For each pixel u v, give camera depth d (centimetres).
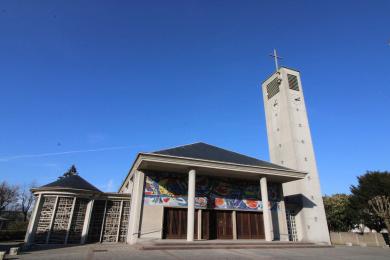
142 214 2031
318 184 3155
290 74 3697
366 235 3225
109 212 2316
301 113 3494
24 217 5997
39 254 1366
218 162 2116
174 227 2116
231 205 2352
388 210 2806
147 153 1930
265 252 1608
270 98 3806
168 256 1311
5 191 5759
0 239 3086
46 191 2153
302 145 3288
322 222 2984
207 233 2205
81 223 2159
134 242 1927
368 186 3778
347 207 4075
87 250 1571
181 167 2109
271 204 2520
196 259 1241
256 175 2353
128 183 2825
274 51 4003
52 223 2072
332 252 1784
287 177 2412
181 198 2191
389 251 2025
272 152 3531
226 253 1495
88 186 2322
